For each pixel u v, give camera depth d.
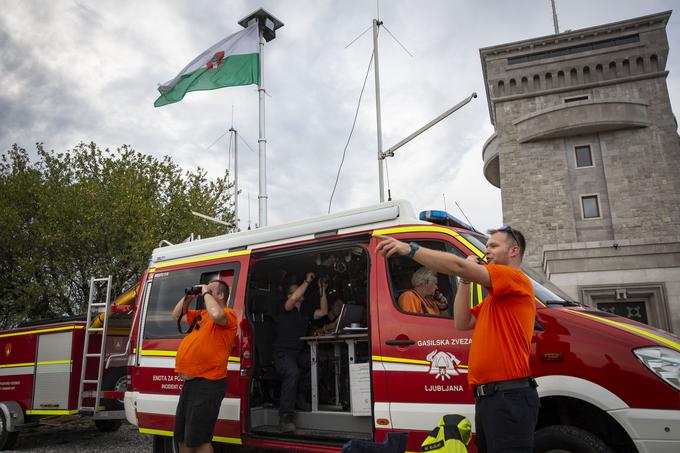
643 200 27.80
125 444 8.93
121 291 21.72
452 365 4.10
